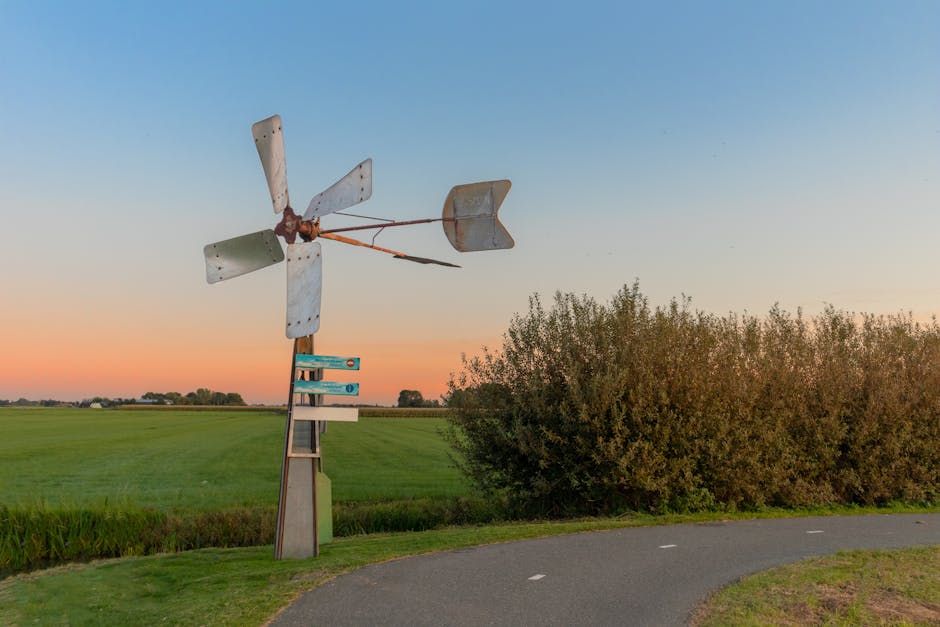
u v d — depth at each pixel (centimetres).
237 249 1134
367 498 2450
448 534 1322
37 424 9050
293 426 1136
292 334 1030
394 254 1161
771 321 1941
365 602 804
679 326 1769
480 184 1122
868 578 898
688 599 807
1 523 1686
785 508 1686
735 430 1656
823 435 1789
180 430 7812
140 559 1278
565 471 1681
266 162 1123
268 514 1916
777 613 749
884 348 1944
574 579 907
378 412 13762
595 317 1772
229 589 915
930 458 1852
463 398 1847
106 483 3069
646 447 1566
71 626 888
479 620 736
